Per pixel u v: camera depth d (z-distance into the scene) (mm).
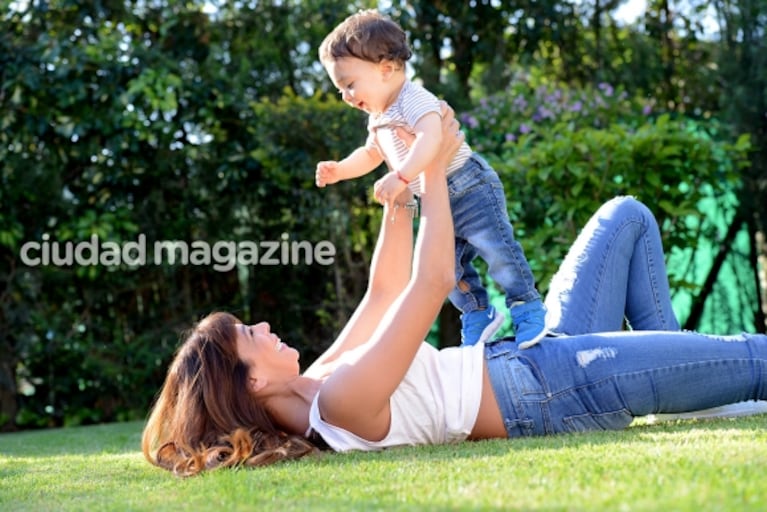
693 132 6234
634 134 5773
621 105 6602
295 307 7004
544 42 7465
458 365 2508
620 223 2992
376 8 7082
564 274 2975
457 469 1943
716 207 6613
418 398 2432
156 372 6945
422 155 2539
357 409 2309
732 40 6648
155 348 6801
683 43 7340
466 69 7340
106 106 6613
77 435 5164
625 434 2365
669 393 2545
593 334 2600
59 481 2479
